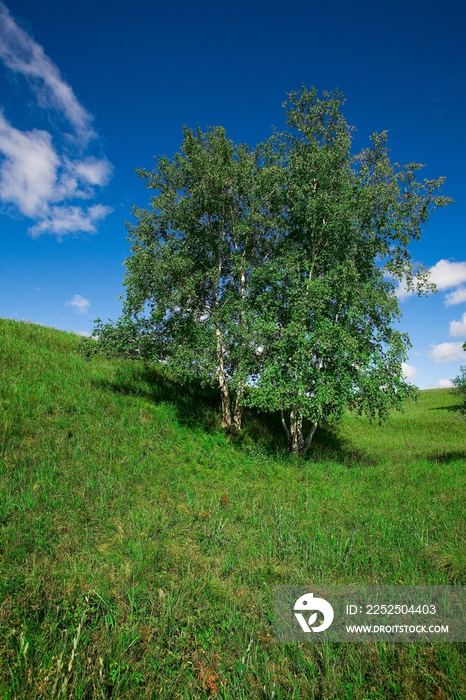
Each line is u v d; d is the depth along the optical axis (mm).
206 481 10461
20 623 4523
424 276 15344
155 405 14562
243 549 6871
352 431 25156
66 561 5926
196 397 17484
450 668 4043
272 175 14797
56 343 17703
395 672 4086
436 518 8578
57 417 11172
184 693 3922
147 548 6559
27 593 5000
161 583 5727
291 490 10773
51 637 4441
